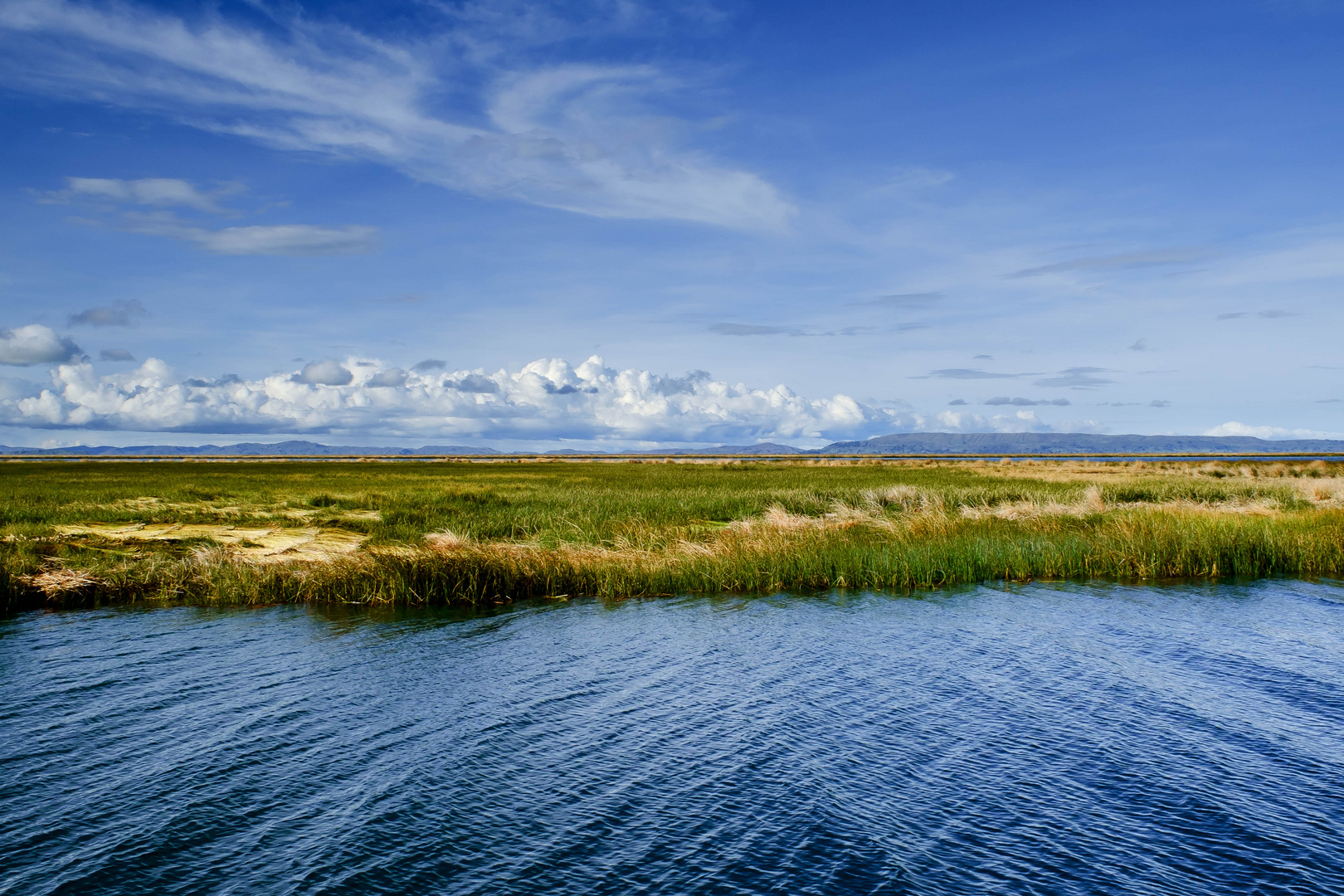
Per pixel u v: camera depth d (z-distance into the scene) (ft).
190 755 25.95
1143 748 26.45
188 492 108.17
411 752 26.23
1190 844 20.66
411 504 91.86
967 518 76.89
